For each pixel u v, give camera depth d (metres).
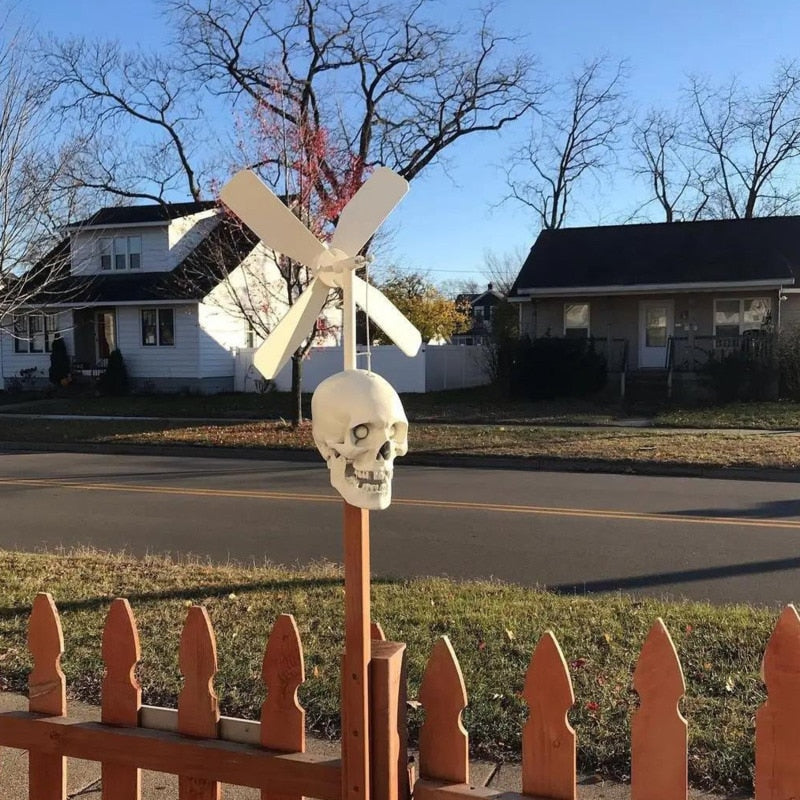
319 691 3.67
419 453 13.32
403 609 4.89
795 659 2.00
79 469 12.95
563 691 2.09
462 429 16.31
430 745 2.21
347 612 2.09
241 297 24.28
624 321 24.38
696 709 3.46
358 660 2.09
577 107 39.53
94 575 5.80
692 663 3.97
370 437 2.01
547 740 2.10
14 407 24.14
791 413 17.64
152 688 3.76
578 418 18.19
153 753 2.39
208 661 2.38
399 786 2.18
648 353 24.23
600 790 2.91
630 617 4.73
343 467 2.03
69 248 13.68
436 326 38.78
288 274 16.62
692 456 12.21
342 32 26.16
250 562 6.71
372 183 2.24
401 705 2.20
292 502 9.65
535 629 4.50
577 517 8.54
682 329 23.84
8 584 5.52
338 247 2.22
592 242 26.20
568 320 24.97
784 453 12.15
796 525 8.05
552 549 7.09
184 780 2.37
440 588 5.43
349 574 2.09
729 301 23.44
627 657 4.05
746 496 9.83
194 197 28.44
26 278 9.27
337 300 16.62
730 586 5.87
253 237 21.67
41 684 2.59
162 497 10.09
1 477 12.08
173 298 26.08
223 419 19.73
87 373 28.28
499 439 14.55
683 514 8.69
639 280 23.42
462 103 28.45
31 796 2.56
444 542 7.39
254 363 2.25
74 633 4.49
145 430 17.30
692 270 23.34
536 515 8.66
